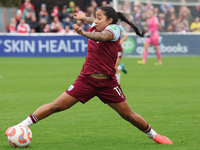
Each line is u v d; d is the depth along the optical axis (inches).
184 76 1486.2
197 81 1346.0
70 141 607.2
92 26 578.6
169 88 1182.3
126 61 2156.7
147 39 1946.4
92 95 562.9
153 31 1932.8
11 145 560.1
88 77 552.7
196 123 738.2
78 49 2346.2
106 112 839.7
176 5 2498.8
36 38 2321.6
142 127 582.2
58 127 704.4
